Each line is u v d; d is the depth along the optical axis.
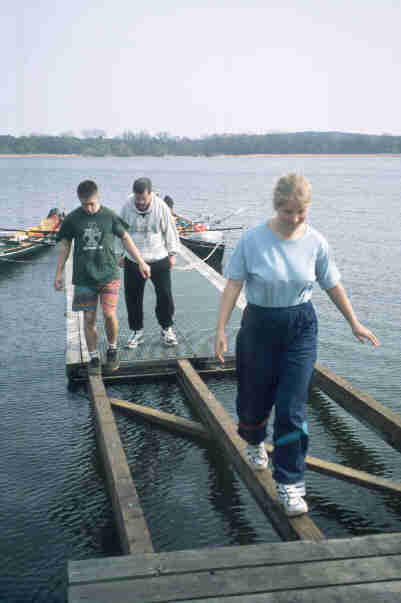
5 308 10.30
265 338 3.00
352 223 24.72
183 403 5.87
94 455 4.88
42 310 10.16
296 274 2.89
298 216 2.78
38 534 3.78
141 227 5.91
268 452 4.47
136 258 5.57
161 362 6.21
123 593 2.35
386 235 20.78
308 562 2.57
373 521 3.89
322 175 88.19
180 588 2.38
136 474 4.53
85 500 4.19
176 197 41.44
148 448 4.96
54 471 4.61
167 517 3.94
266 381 3.12
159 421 5.33
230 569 2.52
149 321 7.72
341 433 5.28
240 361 3.15
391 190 51.56
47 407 5.86
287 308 2.95
